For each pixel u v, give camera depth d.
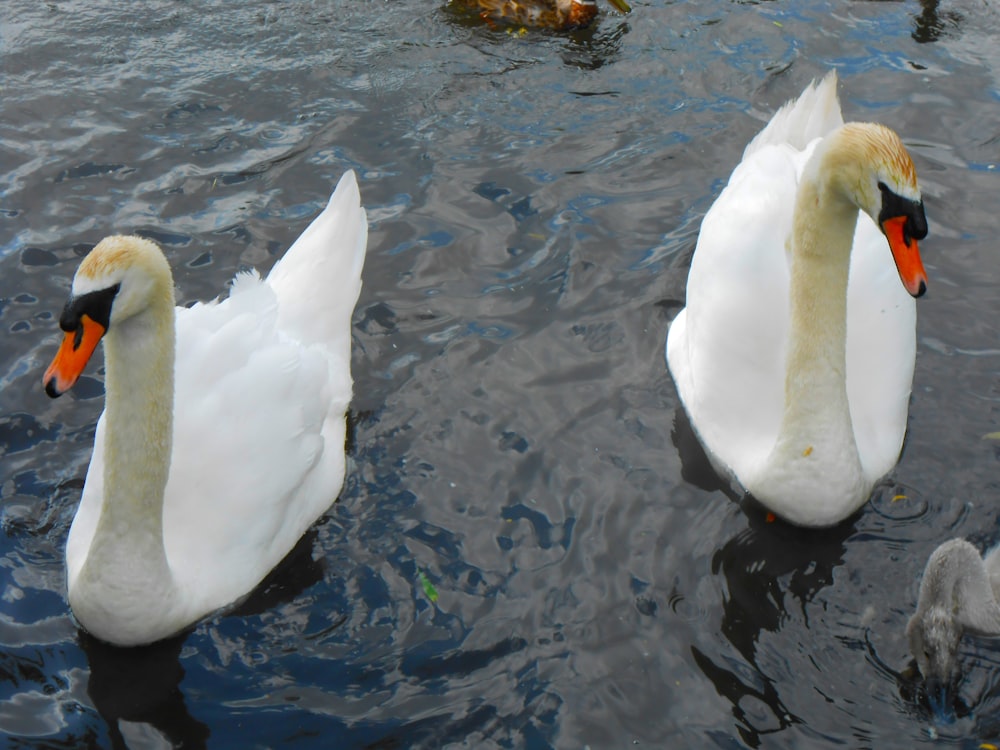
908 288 2.36
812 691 2.40
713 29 3.86
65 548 2.61
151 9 3.89
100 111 3.54
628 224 3.27
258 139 3.48
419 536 2.64
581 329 3.03
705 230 2.99
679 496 2.71
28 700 2.38
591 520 2.66
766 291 2.85
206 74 3.67
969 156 3.44
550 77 3.70
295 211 3.29
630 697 2.39
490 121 3.55
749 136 3.51
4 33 3.78
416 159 3.44
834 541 2.63
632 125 3.55
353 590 2.57
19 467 2.73
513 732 2.36
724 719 2.36
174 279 3.10
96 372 2.92
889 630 2.48
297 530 2.65
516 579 2.57
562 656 2.45
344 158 3.44
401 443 2.80
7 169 3.36
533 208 3.31
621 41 3.83
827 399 2.58
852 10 3.92
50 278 3.09
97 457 2.59
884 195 2.39
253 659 2.46
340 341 2.85
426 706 2.39
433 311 3.06
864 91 3.64
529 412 2.86
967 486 2.71
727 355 2.82
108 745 2.34
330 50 3.77
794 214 2.56
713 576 2.57
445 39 3.82
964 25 3.87
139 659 2.46
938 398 2.88
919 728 2.35
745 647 2.46
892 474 2.74
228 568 2.54
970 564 2.40
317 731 2.36
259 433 2.59
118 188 3.33
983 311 3.06
